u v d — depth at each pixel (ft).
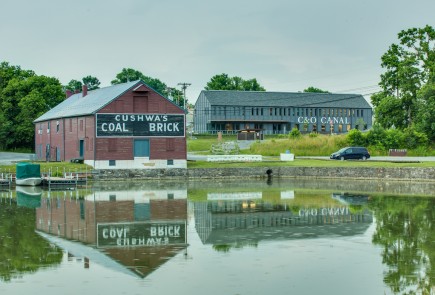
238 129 492.95
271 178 257.96
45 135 315.99
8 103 407.85
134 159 249.34
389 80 374.02
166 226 119.55
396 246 97.76
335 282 76.07
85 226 119.44
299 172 257.75
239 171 257.34
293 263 85.97
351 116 525.75
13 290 73.20
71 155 274.16
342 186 211.61
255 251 94.17
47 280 77.61
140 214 136.56
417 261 86.89
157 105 252.01
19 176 219.41
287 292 71.97
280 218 130.11
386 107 361.30
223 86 604.49
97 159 245.04
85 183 226.99
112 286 74.59
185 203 158.30
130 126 248.73
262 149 336.08
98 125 245.24
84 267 84.23
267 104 497.05
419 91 336.70
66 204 156.15
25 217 131.85
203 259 88.58
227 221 126.11
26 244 100.68
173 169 250.98
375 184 219.61
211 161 273.75
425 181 226.79
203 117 493.77
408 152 319.27
